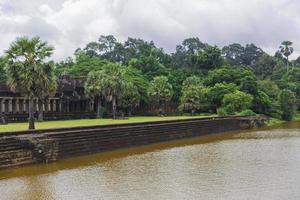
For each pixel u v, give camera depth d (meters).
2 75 101.00
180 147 59.31
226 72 138.00
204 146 60.34
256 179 34.44
